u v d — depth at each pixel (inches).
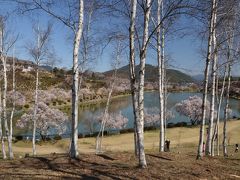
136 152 653.3
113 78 1224.2
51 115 1881.2
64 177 434.0
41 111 1881.2
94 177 441.4
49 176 435.8
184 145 1658.5
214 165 601.9
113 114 2385.6
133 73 486.0
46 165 504.7
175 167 533.3
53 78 3718.0
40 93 2859.3
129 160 570.6
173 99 3774.6
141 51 489.1
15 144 1648.6
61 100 3400.6
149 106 3161.9
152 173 474.9
